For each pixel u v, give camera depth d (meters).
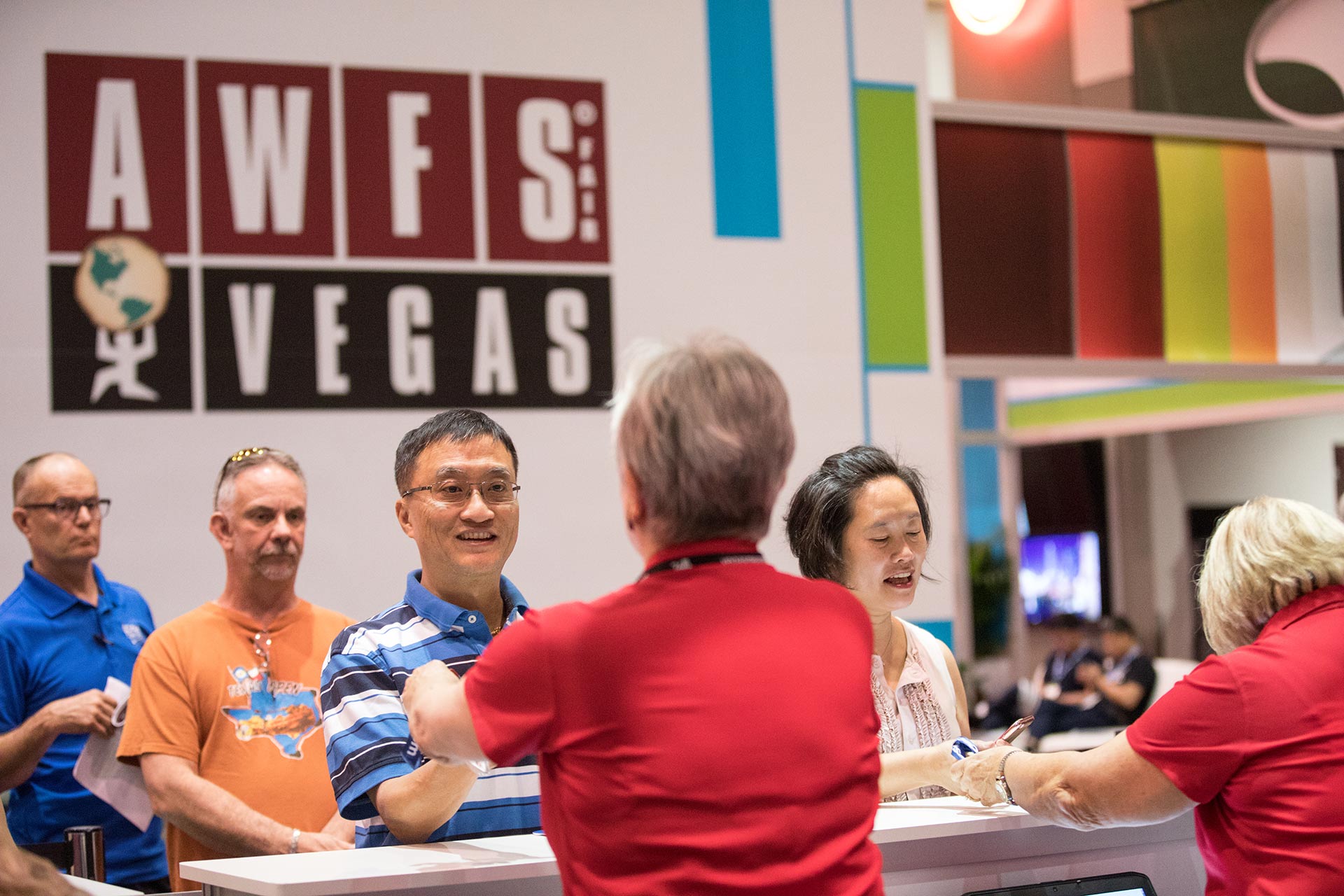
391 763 1.47
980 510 8.66
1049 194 4.98
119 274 3.81
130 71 3.86
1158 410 8.22
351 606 3.95
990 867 1.51
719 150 4.45
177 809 2.17
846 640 1.07
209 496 3.85
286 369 3.95
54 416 3.72
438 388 4.11
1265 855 1.33
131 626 3.02
